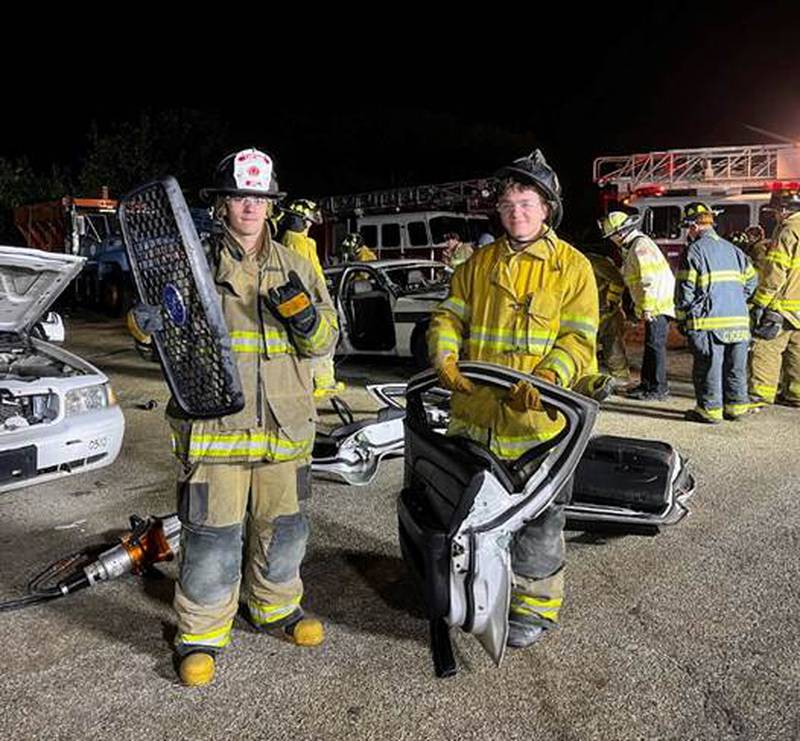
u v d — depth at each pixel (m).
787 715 2.76
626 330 12.56
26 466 4.34
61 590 3.58
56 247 18.58
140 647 3.20
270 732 2.68
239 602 3.49
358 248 14.23
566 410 2.83
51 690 2.92
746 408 6.88
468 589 2.84
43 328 5.81
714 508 4.73
